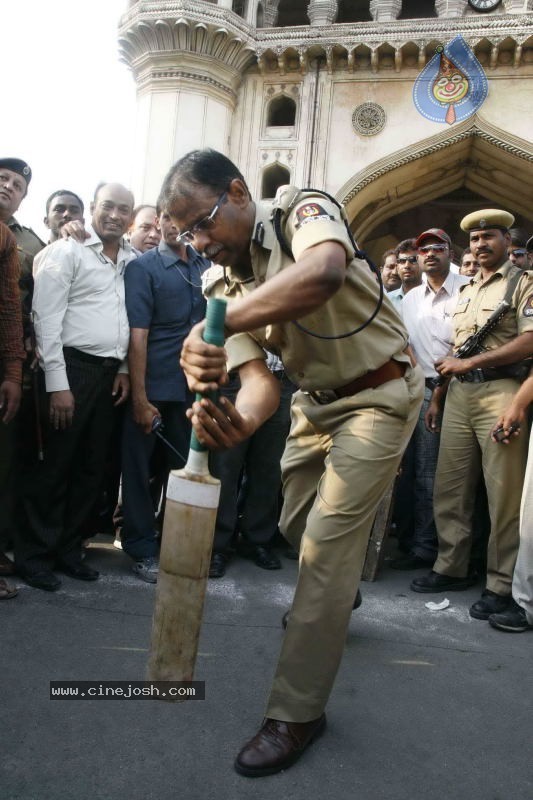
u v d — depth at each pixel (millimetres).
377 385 1931
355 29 11234
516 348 3084
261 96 11914
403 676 2367
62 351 3049
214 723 1977
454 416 3330
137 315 3248
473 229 3316
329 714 2076
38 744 1807
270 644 2541
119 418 3598
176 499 1486
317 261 1509
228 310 1527
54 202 3787
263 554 3623
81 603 2812
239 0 12008
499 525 3047
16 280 2871
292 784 1726
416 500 3840
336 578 1840
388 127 11469
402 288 4613
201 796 1656
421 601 3234
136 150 11570
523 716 2137
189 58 11195
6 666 2195
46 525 3057
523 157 11164
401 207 13516
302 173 11602
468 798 1713
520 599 2824
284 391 3670
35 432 3162
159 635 1514
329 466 1906
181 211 1715
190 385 1509
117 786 1667
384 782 1758
